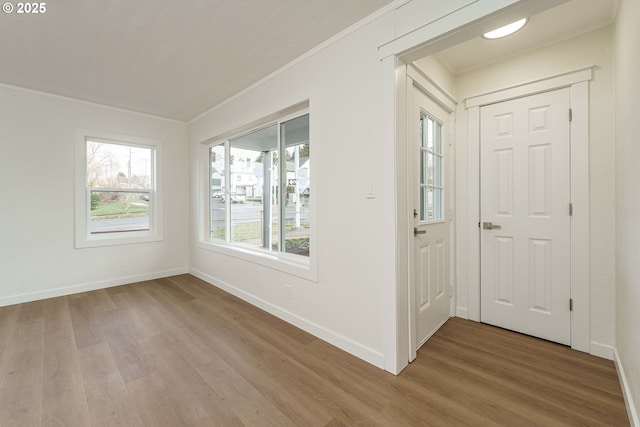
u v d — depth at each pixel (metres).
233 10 1.85
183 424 1.41
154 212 4.11
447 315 2.66
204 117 3.93
